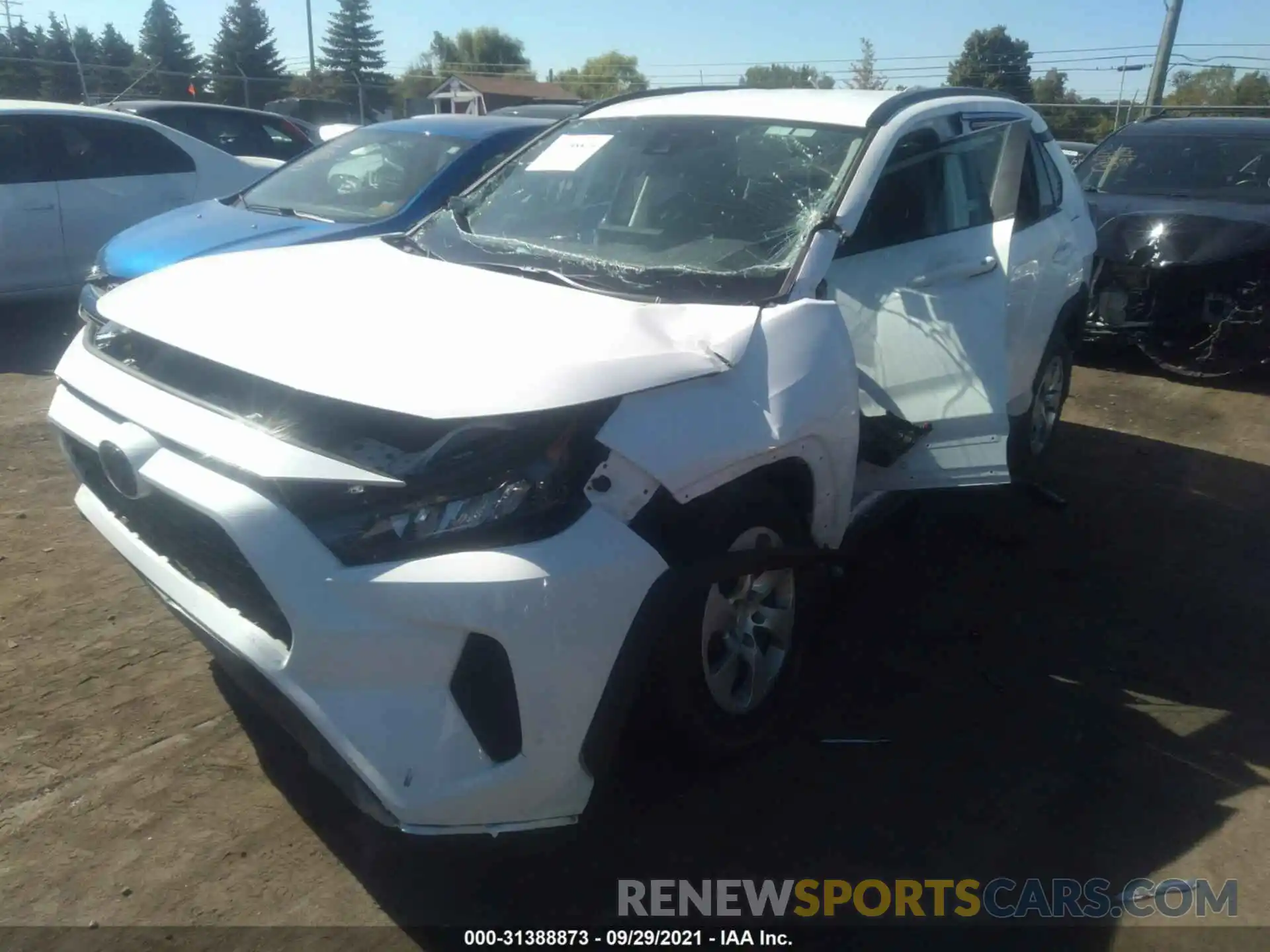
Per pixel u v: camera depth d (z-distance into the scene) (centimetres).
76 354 322
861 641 404
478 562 231
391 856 283
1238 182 862
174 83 3950
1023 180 495
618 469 251
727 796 312
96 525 308
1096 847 299
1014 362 459
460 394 237
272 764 316
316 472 234
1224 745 350
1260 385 817
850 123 380
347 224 627
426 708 234
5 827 284
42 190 804
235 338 269
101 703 340
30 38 5056
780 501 304
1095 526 531
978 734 348
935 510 534
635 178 386
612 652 248
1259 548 514
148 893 266
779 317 303
